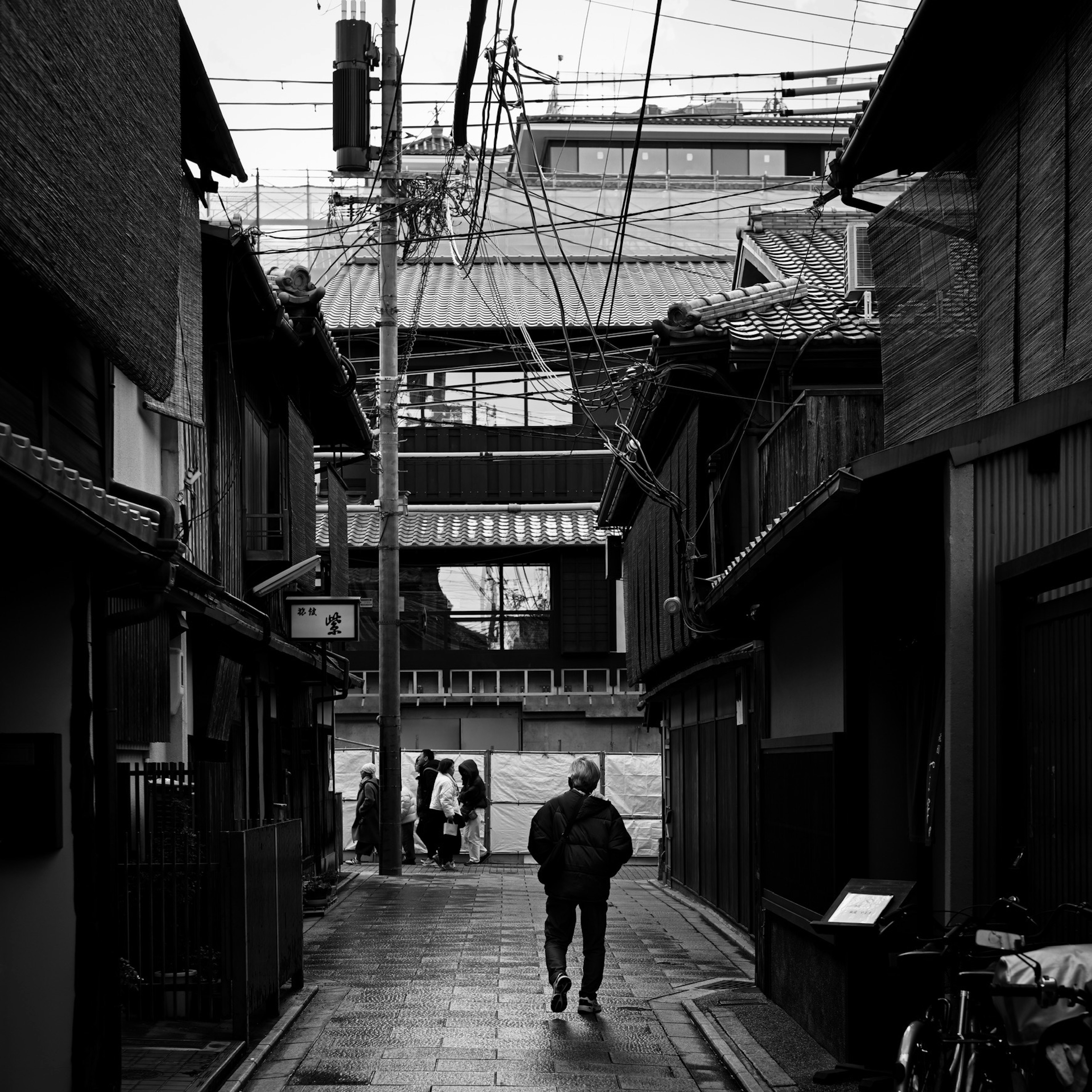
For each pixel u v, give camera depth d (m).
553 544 30.39
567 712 30.92
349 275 33.66
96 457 8.80
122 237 7.99
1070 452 6.93
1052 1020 5.13
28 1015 7.28
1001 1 9.04
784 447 13.25
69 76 7.04
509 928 15.53
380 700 27.64
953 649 7.13
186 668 12.09
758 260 19.28
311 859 19.28
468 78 11.14
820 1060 8.59
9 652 7.46
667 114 37.12
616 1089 8.09
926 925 8.07
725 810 16.61
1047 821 6.51
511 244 34.78
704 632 14.97
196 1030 9.00
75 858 7.35
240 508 13.98
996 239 9.86
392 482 22.47
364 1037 9.47
